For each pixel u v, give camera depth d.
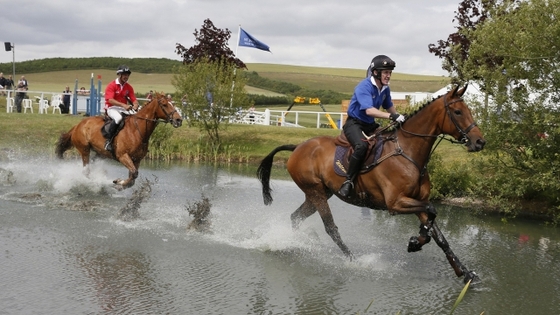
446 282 7.21
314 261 7.89
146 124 11.44
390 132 7.50
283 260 7.86
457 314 6.11
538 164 11.44
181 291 6.45
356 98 7.54
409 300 6.49
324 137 8.31
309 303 6.27
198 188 13.47
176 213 10.48
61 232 8.70
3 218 9.39
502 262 8.35
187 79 20.94
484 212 12.41
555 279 7.57
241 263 7.64
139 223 9.55
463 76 12.43
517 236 10.18
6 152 17.48
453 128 6.96
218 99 20.72
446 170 13.53
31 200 10.91
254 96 52.00
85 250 7.84
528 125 11.41
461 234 10.21
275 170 17.44
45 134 20.39
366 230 10.09
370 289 6.82
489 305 6.45
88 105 25.77
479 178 12.09
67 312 5.65
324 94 62.53
